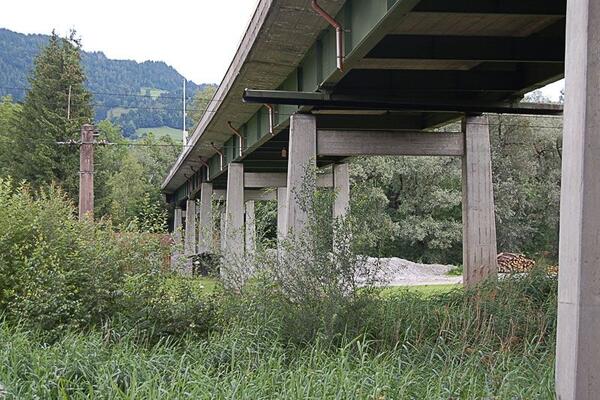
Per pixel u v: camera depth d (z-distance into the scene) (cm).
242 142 2522
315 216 1105
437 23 1220
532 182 4522
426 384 759
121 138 7750
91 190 2798
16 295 1117
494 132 4466
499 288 1316
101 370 789
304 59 1606
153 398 678
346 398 674
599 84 589
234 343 923
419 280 3100
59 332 1066
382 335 1027
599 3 590
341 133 1688
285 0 1211
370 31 1074
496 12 1096
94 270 1149
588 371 580
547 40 1312
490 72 1551
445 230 4519
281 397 682
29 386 753
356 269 1082
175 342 1067
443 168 4509
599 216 587
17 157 5222
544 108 1634
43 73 5378
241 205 2956
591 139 588
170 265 1202
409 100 1553
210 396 678
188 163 3938
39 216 1275
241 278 1223
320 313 1034
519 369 805
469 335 1020
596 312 583
